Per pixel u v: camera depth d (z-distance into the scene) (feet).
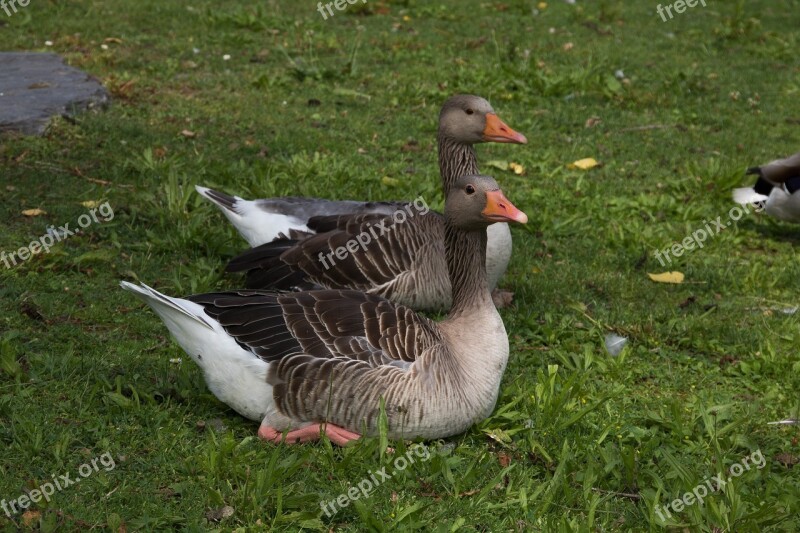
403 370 14.70
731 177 29.07
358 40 40.75
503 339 15.98
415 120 33.40
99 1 43.45
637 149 32.58
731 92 39.32
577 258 24.54
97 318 18.98
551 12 49.24
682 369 19.45
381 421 14.49
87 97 30.19
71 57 35.47
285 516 13.17
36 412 15.33
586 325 20.92
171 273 21.52
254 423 15.83
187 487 13.80
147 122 30.14
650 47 44.73
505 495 14.40
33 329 18.29
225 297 15.48
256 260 20.02
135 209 23.91
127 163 26.35
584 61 41.32
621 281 23.24
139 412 15.49
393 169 28.81
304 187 26.11
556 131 33.68
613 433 16.39
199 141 29.30
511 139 21.94
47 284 20.10
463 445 15.52
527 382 17.97
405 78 37.50
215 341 15.06
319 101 34.30
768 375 19.51
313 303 15.37
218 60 37.58
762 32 47.80
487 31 44.91
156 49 37.91
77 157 26.89
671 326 21.07
